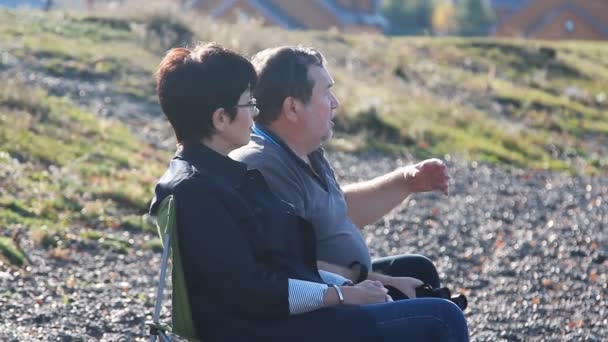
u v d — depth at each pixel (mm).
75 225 13562
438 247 15414
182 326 5766
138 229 13953
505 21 88625
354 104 26734
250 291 5645
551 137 30062
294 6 74188
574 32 86500
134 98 23844
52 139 17859
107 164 17250
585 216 18656
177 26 31328
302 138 6805
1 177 14812
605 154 28922
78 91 23125
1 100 19312
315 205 6742
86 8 36656
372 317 5758
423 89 32688
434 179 7426
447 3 92125
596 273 13914
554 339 10727
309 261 6082
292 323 5738
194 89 5867
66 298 10453
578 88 38375
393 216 17172
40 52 25547
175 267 5703
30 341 9055
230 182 5930
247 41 31812
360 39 38250
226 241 5676
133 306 10531
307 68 6746
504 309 11812
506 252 15133
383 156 24125
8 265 11156
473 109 31609
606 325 11344
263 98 6758
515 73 38656
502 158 25875
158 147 20094
